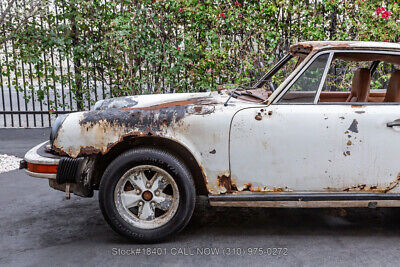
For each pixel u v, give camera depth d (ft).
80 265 10.16
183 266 10.07
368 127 10.84
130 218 11.18
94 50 26.99
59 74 29.45
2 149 23.03
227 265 10.11
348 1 25.89
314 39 26.35
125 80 26.89
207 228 12.53
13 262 10.32
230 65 26.61
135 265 10.14
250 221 13.10
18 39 26.78
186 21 26.71
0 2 24.52
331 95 15.35
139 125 10.98
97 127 11.03
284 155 10.89
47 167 11.19
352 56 11.78
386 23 25.79
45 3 24.73
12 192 16.20
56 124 11.48
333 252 10.84
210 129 10.90
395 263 10.21
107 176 10.94
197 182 11.81
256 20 25.95
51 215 13.75
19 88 28.25
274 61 26.66
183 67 26.45
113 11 26.71
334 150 10.87
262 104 11.18
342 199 11.03
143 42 26.55
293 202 11.07
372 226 12.67
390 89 12.36
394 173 10.97
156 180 11.14
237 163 10.96
